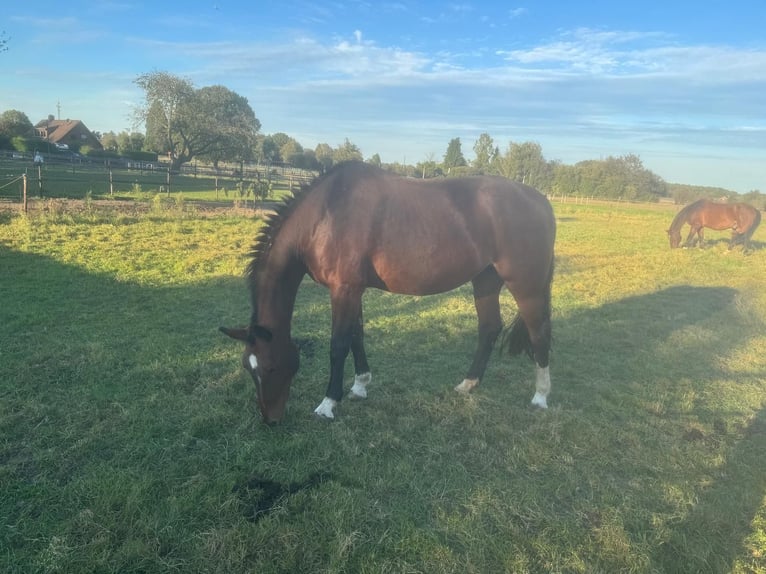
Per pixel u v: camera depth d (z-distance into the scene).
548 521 3.02
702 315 7.95
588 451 3.85
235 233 13.45
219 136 44.88
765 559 2.85
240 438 3.79
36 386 4.41
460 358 5.72
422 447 3.81
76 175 29.86
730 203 15.61
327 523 2.89
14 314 6.20
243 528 2.80
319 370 5.14
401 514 3.01
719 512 3.15
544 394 4.59
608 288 9.66
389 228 4.02
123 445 3.60
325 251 4.02
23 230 11.45
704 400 4.90
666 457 3.78
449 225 4.12
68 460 3.38
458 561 2.69
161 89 42.19
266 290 4.05
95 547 2.62
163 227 13.52
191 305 7.14
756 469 3.69
